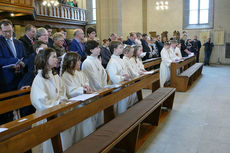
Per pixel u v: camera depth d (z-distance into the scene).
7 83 3.63
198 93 6.86
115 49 4.43
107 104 3.25
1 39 3.70
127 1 16.89
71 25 15.73
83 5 17.52
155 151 3.31
